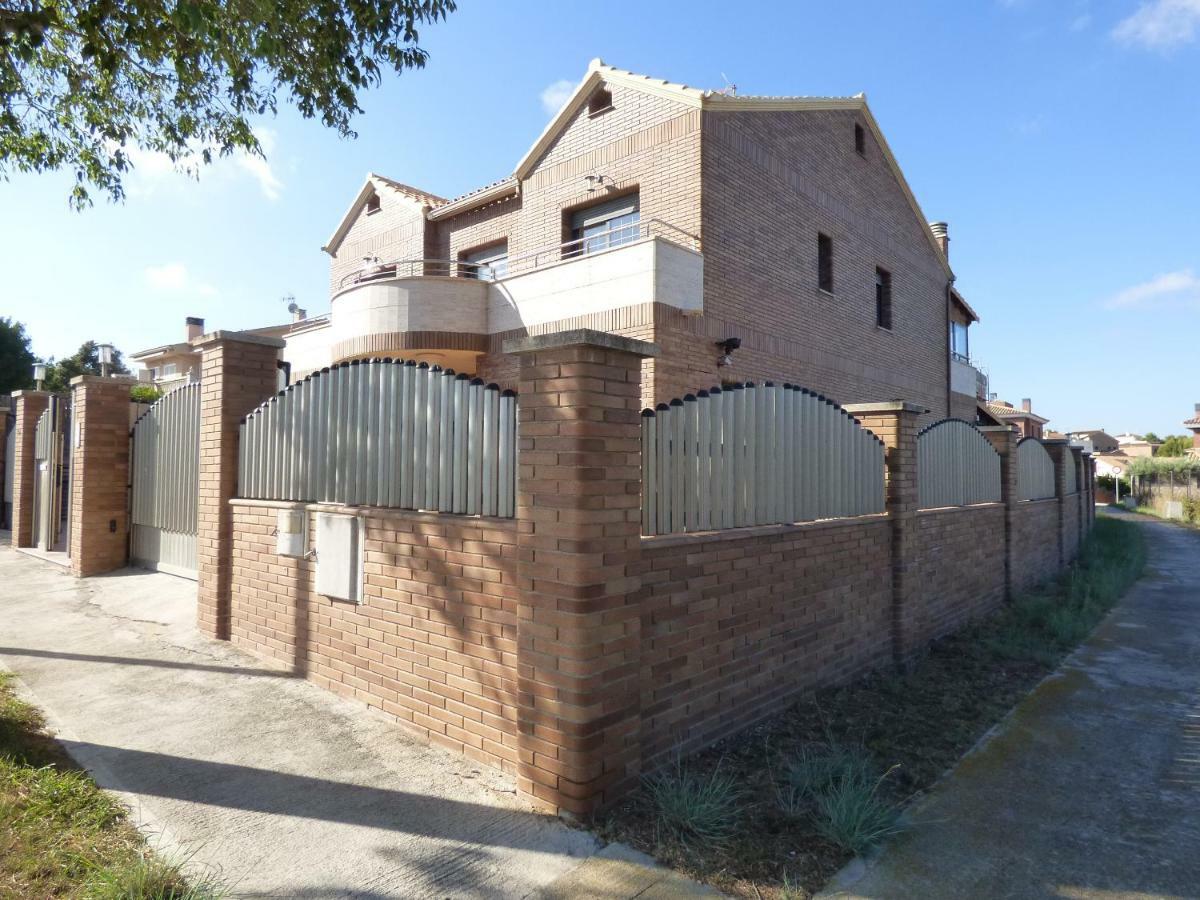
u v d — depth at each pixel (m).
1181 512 27.78
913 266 16.25
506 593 3.74
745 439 4.67
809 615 5.07
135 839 3.03
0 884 2.66
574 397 3.29
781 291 11.38
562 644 3.30
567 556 3.28
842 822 3.18
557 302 10.01
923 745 4.35
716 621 4.20
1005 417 31.55
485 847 3.04
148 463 8.77
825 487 5.43
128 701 4.69
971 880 2.93
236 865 2.87
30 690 4.84
